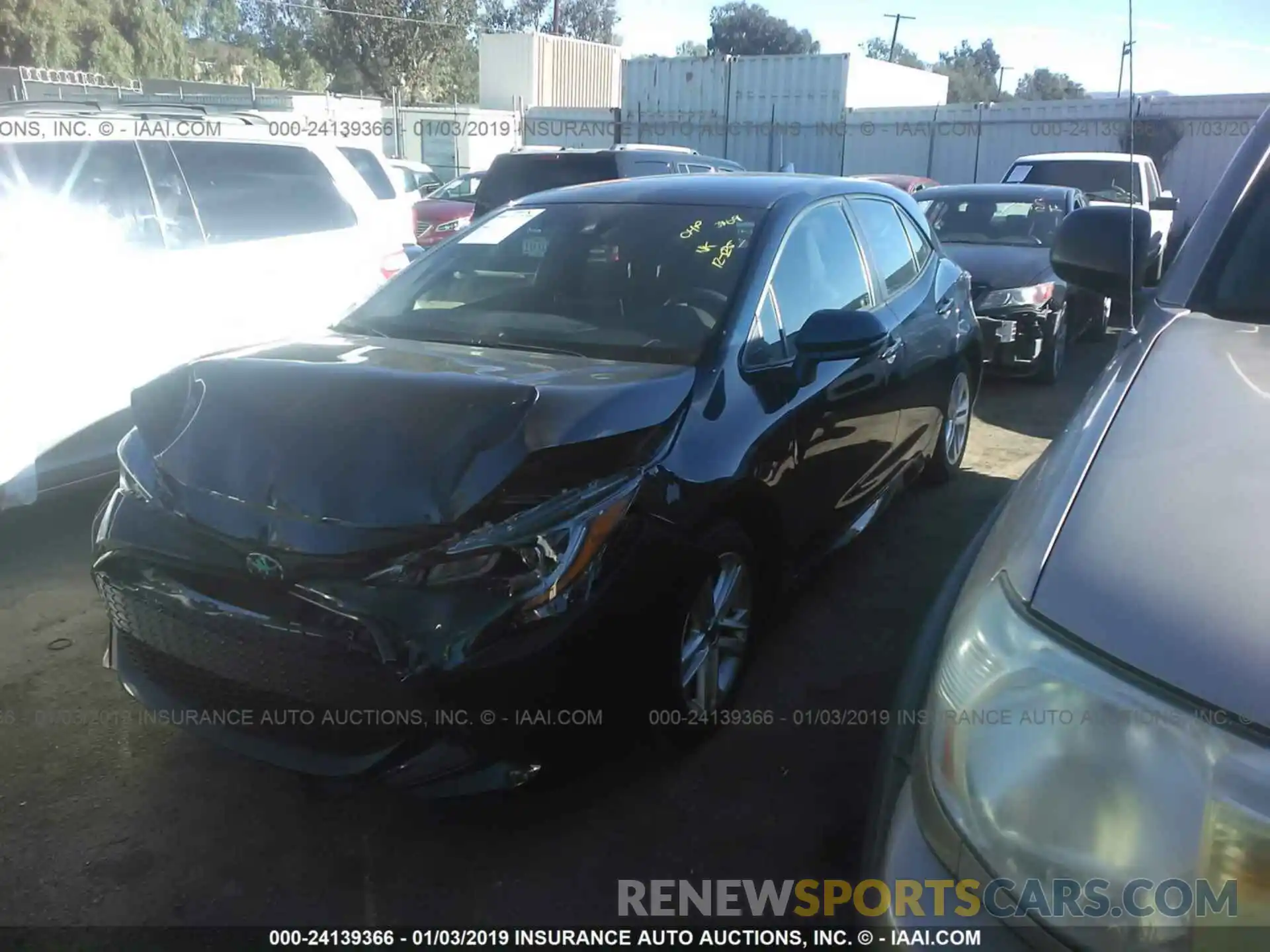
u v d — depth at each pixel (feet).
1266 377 6.48
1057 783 4.30
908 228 16.26
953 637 5.19
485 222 13.38
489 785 7.92
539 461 8.02
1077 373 28.81
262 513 7.95
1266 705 3.99
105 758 10.09
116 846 8.87
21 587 13.79
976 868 4.48
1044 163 42.39
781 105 74.08
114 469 15.25
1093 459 5.65
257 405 8.59
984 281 25.68
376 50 128.26
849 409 12.25
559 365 9.76
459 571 7.64
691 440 9.34
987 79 166.81
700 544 9.09
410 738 7.81
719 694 10.28
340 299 19.40
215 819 9.23
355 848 8.89
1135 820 4.10
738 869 8.61
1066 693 4.36
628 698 8.55
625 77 78.69
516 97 91.91
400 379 8.54
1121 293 9.23
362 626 7.61
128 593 8.62
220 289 16.99
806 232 12.57
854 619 12.98
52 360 14.35
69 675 11.62
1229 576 4.50
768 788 9.62
